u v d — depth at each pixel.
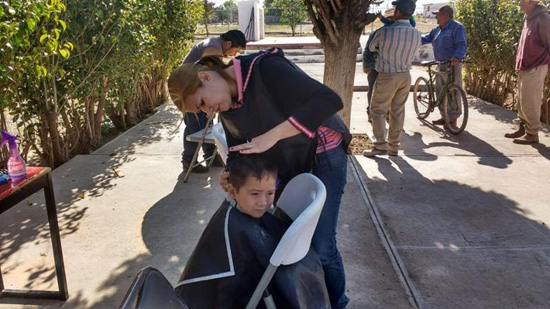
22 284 3.05
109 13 5.34
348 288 2.97
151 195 4.50
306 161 2.30
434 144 6.12
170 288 1.43
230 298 1.86
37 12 3.54
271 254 1.86
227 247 1.84
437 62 6.79
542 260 3.29
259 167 1.87
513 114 7.78
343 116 5.61
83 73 5.39
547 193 4.45
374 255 3.38
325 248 2.38
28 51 4.07
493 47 8.52
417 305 2.81
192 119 4.83
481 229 3.76
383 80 5.31
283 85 1.99
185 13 9.02
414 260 3.31
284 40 19.89
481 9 8.60
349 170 5.12
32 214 4.09
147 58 6.88
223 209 1.95
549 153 5.65
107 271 3.19
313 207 1.79
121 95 6.55
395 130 5.51
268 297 1.84
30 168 2.64
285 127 1.93
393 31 5.10
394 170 5.11
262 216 2.05
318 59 16.05
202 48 4.49
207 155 5.19
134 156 5.73
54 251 2.77
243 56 2.14
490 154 5.66
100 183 4.83
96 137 6.49
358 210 4.12
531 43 5.65
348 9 5.22
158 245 3.54
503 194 4.44
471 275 3.13
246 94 2.07
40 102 5.11
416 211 4.10
